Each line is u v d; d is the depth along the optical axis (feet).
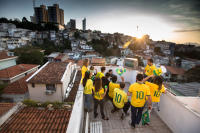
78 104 9.10
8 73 48.26
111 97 12.87
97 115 12.48
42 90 34.83
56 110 20.97
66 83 39.58
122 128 10.75
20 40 169.48
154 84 10.65
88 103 11.95
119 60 116.98
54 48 190.80
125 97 10.87
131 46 268.41
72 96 36.42
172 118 10.41
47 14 459.32
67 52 197.88
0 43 149.38
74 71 54.95
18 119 18.31
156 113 12.96
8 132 15.70
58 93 35.12
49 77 35.91
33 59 90.33
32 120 18.25
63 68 42.45
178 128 9.68
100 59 101.71
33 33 229.25
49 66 43.80
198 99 10.15
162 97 11.84
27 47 95.55
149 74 14.10
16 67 56.85
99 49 238.68
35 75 36.73
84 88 11.81
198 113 8.08
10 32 196.44
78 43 255.70
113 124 11.23
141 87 9.36
